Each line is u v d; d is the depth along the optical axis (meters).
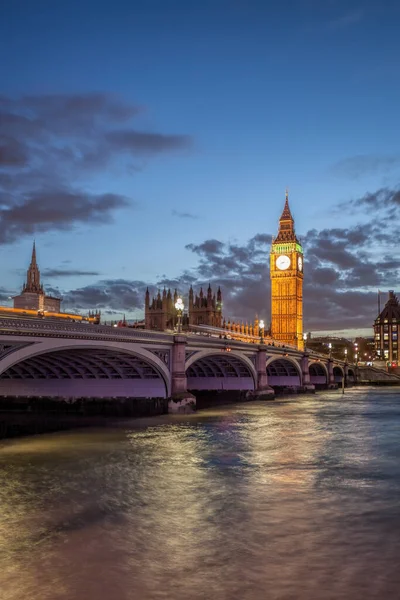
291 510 26.64
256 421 69.00
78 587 17.92
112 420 69.12
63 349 53.38
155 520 25.05
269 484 32.25
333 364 189.75
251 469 36.88
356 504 27.70
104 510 26.69
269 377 145.75
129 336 63.44
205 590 17.72
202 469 36.88
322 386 180.38
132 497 29.23
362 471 36.09
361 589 17.73
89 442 50.09
